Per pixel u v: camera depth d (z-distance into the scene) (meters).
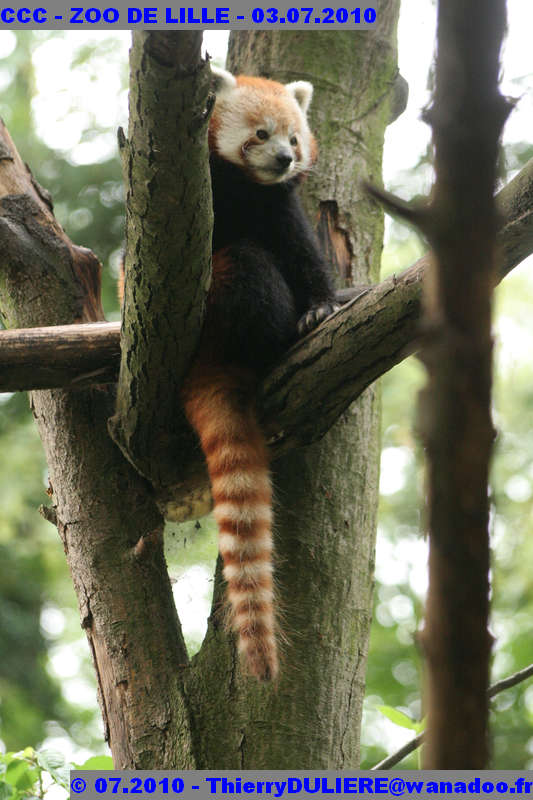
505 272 5.98
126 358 6.99
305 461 8.20
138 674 7.32
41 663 21.55
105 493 7.96
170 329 6.66
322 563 7.86
